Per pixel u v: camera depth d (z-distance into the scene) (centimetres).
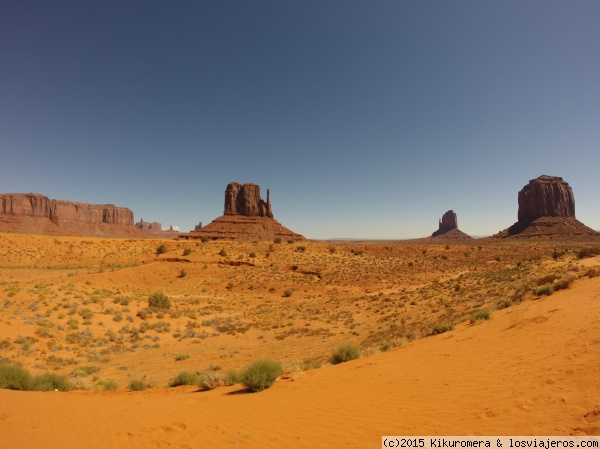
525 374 701
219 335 3412
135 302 4112
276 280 6875
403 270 7738
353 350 1594
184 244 9744
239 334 3447
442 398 677
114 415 804
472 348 1107
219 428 680
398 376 927
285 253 9100
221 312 4559
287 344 2895
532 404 552
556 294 1778
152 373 2089
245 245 9950
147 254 8669
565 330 955
